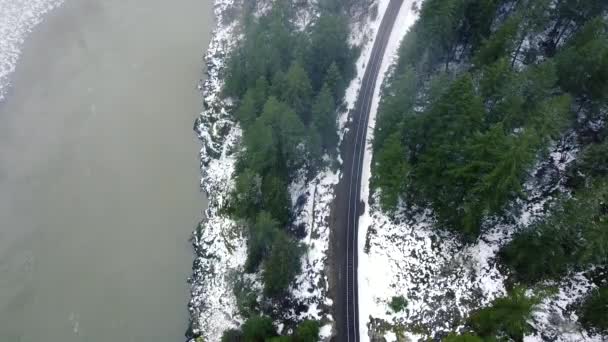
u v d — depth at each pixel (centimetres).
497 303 3778
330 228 4981
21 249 5475
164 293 5125
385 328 4262
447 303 4212
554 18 5162
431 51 5281
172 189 5938
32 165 6225
